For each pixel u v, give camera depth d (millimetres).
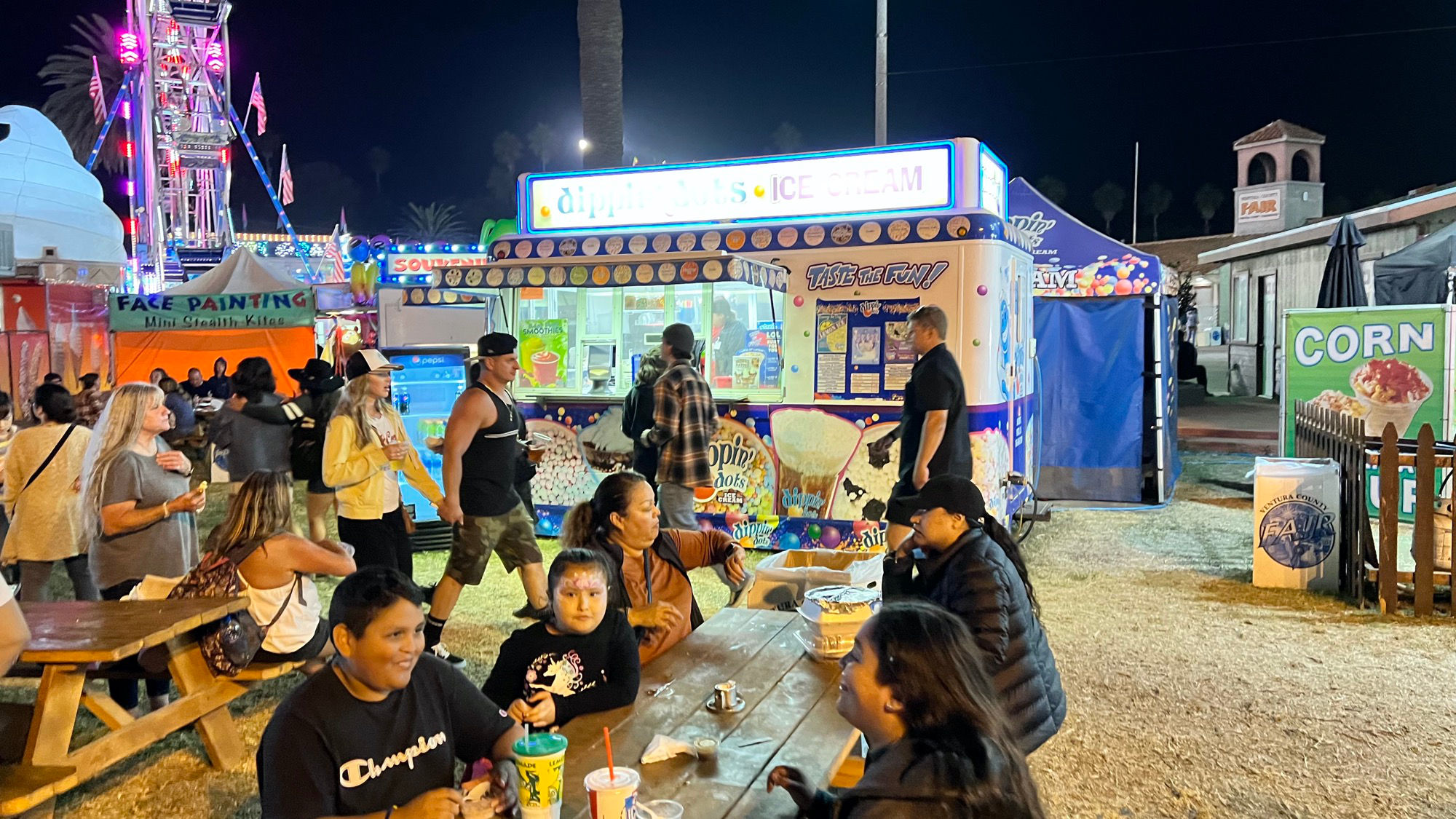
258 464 7637
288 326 14586
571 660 3170
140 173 34500
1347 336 10172
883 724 2205
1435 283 10648
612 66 13539
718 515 8633
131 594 4688
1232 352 25328
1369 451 7043
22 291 15000
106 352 16297
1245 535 9141
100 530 4844
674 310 9039
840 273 8164
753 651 3799
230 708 5125
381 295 12195
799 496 8383
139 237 34625
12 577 6730
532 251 8891
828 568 5387
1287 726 4699
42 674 3750
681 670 3574
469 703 2742
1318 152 38219
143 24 34406
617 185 8867
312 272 28875
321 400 6703
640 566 4008
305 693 2471
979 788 2010
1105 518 10094
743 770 2707
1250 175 39406
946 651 2152
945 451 5801
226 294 14516
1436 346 9789
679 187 8703
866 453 8164
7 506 5957
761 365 8633
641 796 2545
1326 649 5801
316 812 2396
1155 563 8078
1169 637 6082
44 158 25938
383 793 2508
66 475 5848
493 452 5594
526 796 2332
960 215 7801
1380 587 6523
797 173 8359
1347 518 7043
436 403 9031
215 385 14273
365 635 2430
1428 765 4266
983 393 7832
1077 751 4453
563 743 2363
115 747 3822
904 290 7988
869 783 2102
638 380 7344
